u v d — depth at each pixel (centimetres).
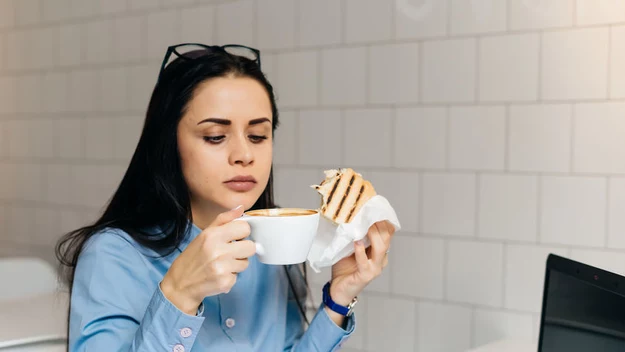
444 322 158
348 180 96
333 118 172
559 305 102
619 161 138
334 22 170
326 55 172
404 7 160
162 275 98
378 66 165
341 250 98
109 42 210
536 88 146
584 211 142
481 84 152
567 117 142
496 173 151
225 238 77
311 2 174
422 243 161
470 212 154
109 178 212
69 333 91
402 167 162
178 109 91
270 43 181
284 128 180
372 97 166
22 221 235
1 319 108
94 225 102
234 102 90
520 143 148
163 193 96
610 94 138
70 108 221
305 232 79
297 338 116
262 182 94
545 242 146
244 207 92
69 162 222
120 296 91
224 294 103
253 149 93
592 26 139
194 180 92
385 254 101
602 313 89
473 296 155
